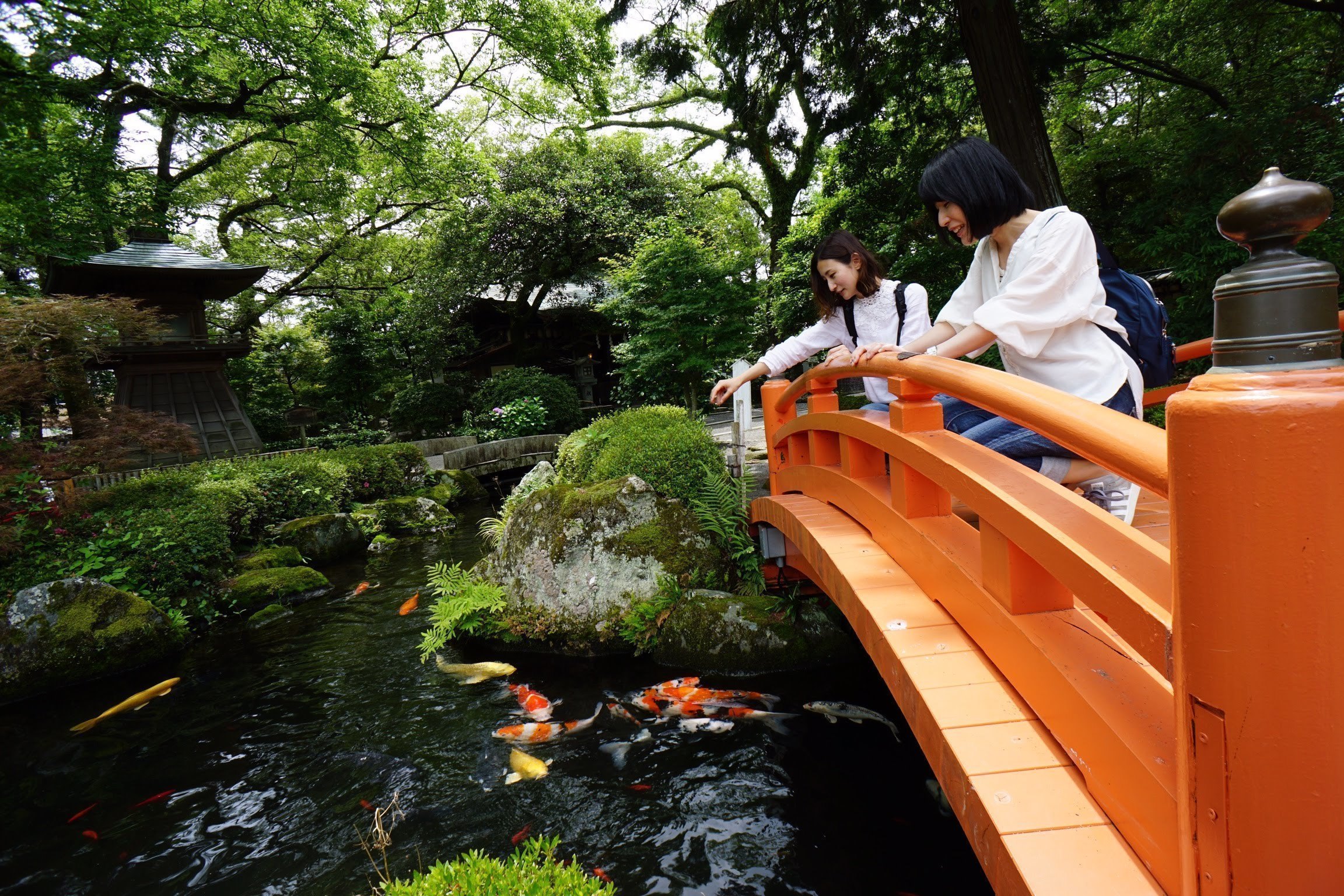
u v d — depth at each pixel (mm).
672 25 7078
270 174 15773
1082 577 1139
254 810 3379
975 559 1742
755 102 7621
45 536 6672
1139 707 1109
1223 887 730
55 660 5324
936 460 1764
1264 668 661
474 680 4613
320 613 6574
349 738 3979
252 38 10938
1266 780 674
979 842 1188
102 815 3459
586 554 5062
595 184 17781
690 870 2693
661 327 7305
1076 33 7648
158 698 4883
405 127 13836
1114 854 1028
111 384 16750
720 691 4043
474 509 11984
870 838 2807
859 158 8625
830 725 3652
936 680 1523
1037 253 1514
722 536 5105
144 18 9672
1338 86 6434
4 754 4266
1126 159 8039
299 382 19781
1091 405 1083
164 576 6582
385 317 19438
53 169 10078
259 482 9102
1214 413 662
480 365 21391
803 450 3750
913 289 2773
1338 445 620
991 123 5988
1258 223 665
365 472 11266
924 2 6766
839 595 2279
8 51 8914
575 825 3008
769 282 11242
